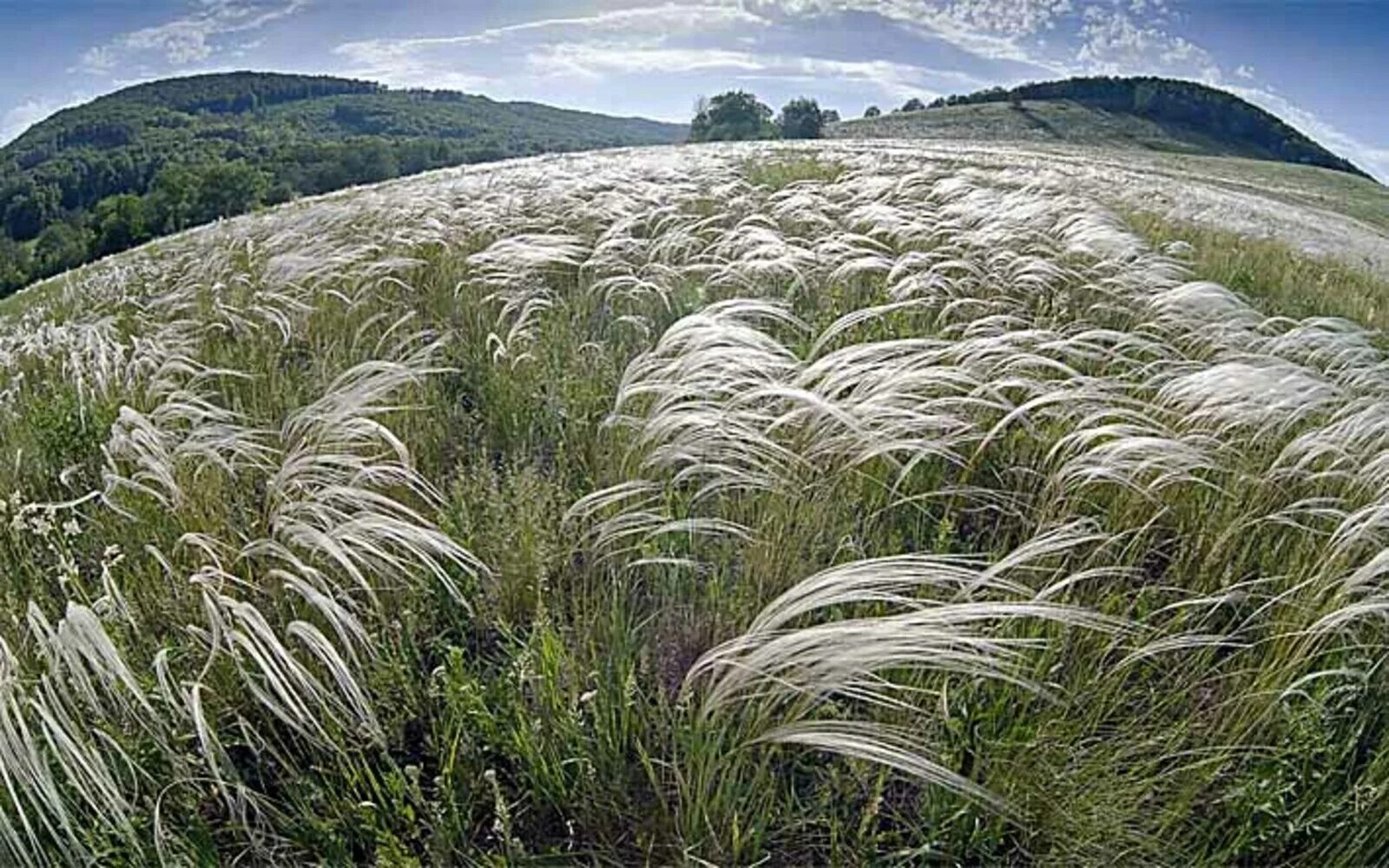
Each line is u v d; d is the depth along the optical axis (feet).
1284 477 9.69
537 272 19.93
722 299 16.76
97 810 5.81
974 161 64.03
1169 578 8.79
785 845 6.26
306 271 18.54
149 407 12.60
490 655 8.13
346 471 9.55
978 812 6.15
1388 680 7.50
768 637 6.58
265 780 6.95
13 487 10.86
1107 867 5.94
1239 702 6.97
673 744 6.45
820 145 94.53
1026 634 7.64
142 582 8.43
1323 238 46.60
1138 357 13.75
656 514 8.93
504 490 9.66
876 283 17.40
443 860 6.05
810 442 9.85
